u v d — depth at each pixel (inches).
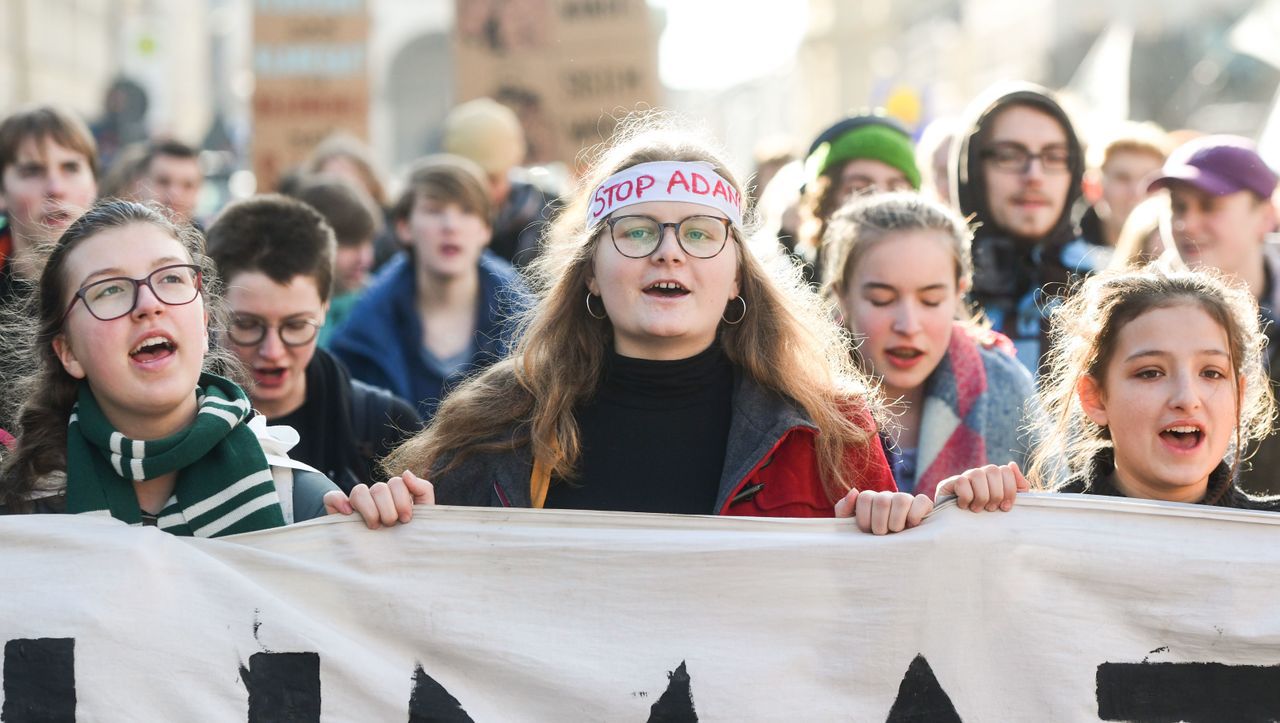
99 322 123.0
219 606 121.7
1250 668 124.2
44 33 1326.3
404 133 1973.4
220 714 120.6
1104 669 124.0
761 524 125.8
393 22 1868.8
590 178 147.2
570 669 123.9
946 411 173.6
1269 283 216.2
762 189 324.5
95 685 119.6
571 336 140.2
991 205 216.2
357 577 123.8
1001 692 124.2
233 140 784.3
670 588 125.1
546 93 393.1
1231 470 140.3
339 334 236.4
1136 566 124.3
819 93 1815.9
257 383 173.8
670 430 137.3
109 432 125.1
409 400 231.3
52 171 217.8
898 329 169.9
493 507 126.9
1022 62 1311.5
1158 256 218.4
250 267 171.3
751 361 138.3
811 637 124.7
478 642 123.8
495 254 316.5
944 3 1610.5
